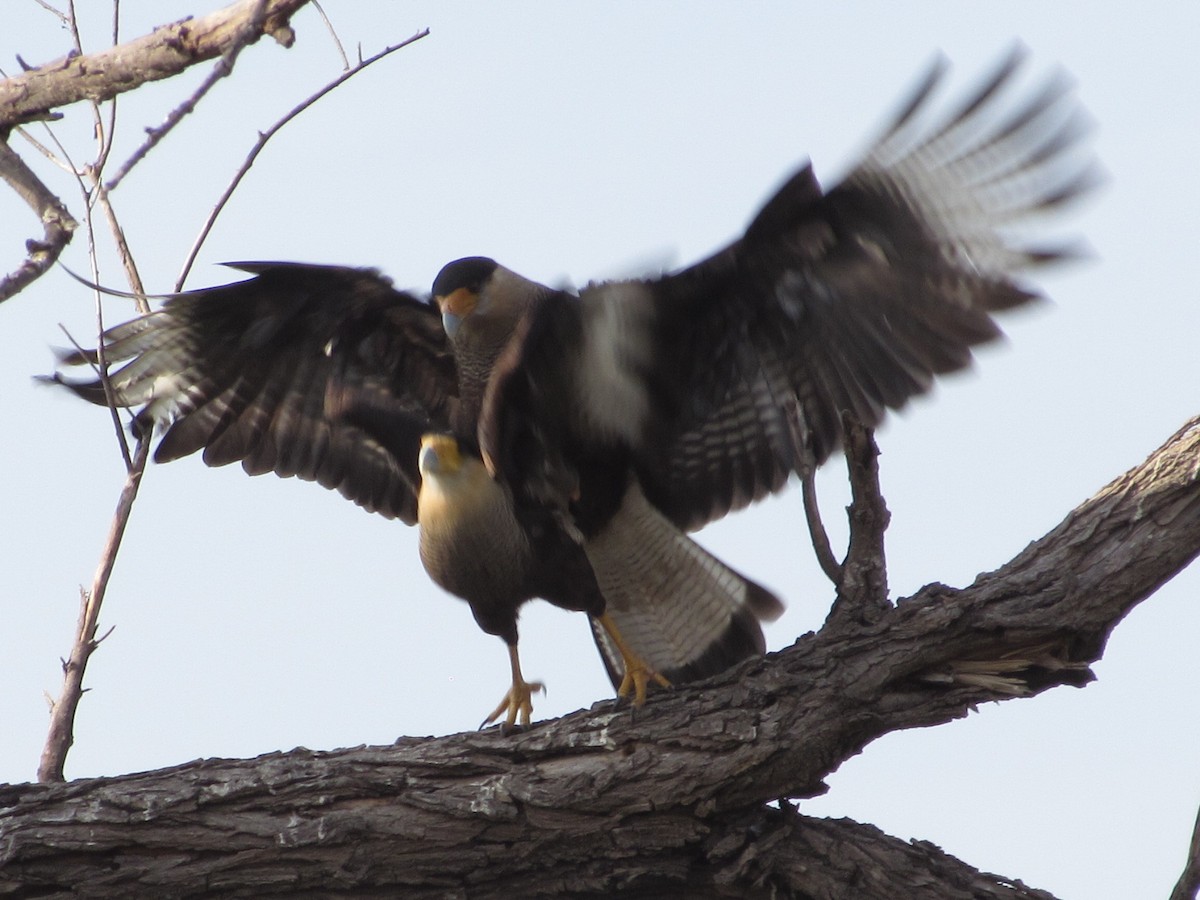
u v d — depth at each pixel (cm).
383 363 1188
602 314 1071
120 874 848
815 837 897
